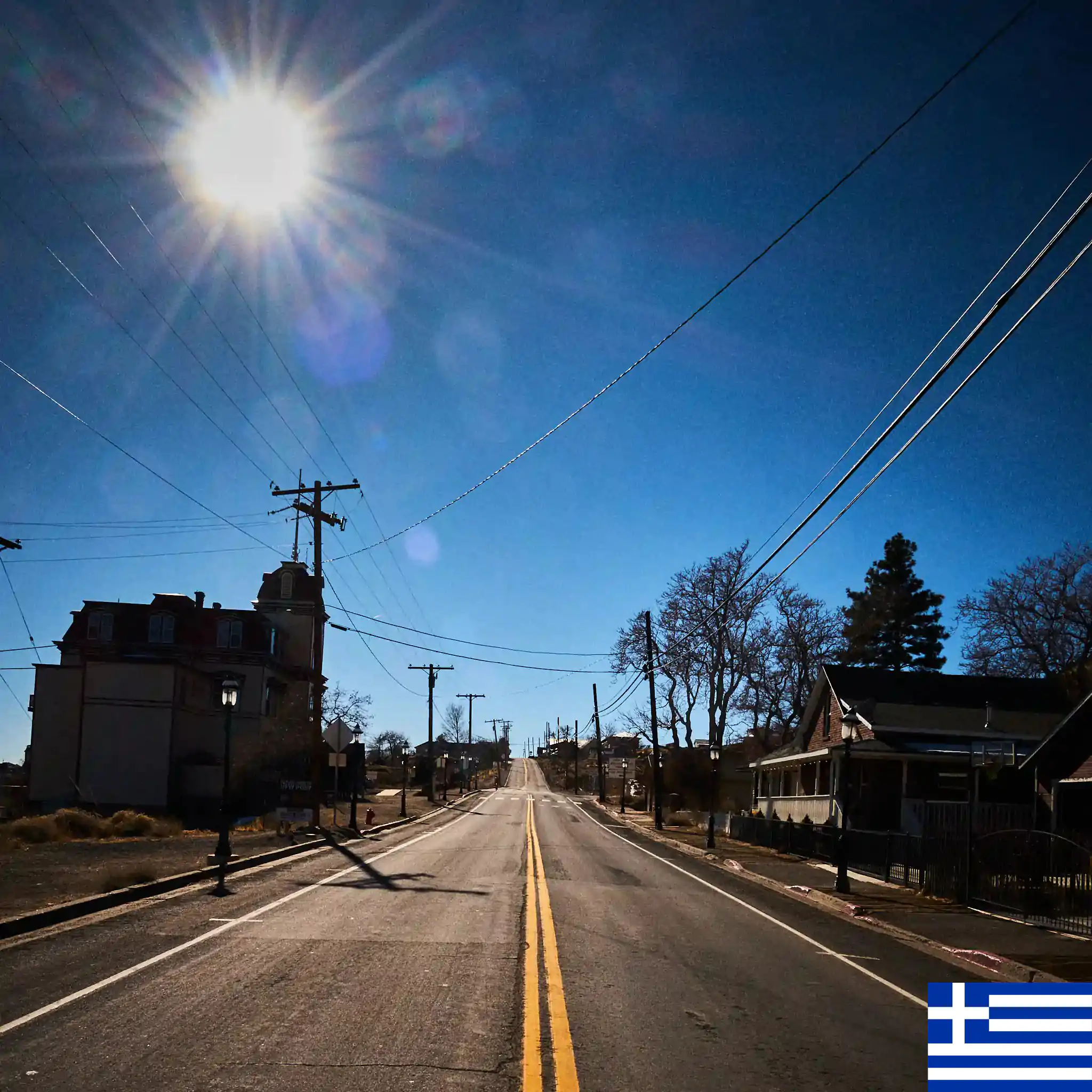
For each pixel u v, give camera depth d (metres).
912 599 63.34
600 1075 7.39
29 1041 7.67
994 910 18.39
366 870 21.58
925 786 35.53
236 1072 7.02
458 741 150.25
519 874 21.84
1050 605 52.44
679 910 17.38
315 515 34.81
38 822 27.95
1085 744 25.88
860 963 13.05
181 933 12.73
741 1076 7.58
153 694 48.81
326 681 64.25
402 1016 8.71
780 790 48.72
